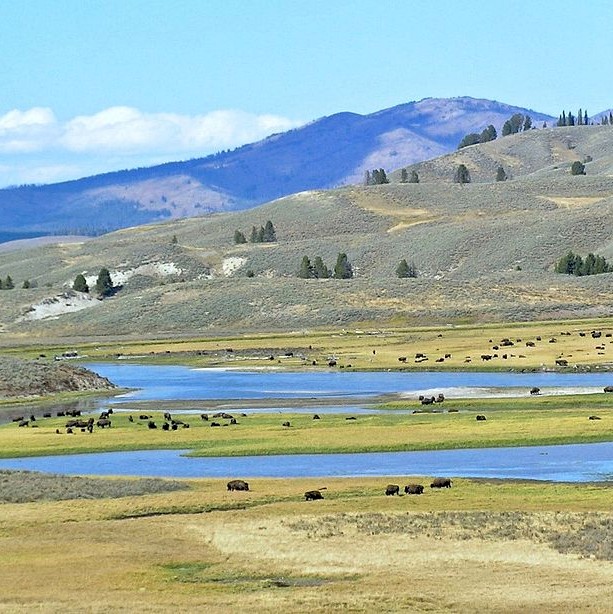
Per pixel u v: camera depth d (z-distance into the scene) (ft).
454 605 218.38
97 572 249.55
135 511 317.63
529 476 371.56
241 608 215.92
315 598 224.33
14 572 249.96
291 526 293.84
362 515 305.73
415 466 395.14
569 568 248.32
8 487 350.23
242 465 406.82
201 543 277.85
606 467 384.06
